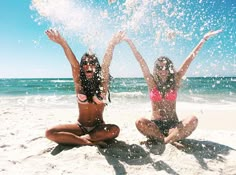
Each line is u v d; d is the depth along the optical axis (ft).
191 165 10.29
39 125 17.72
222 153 11.82
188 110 27.68
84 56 11.89
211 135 15.31
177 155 11.05
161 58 12.75
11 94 64.90
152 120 13.09
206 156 11.32
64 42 11.84
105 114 24.43
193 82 140.05
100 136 12.05
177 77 13.07
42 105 34.71
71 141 11.82
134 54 13.16
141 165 10.27
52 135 11.72
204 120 21.45
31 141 13.33
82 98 12.16
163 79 12.86
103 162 10.30
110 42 12.64
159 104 12.96
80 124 12.51
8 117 21.43
